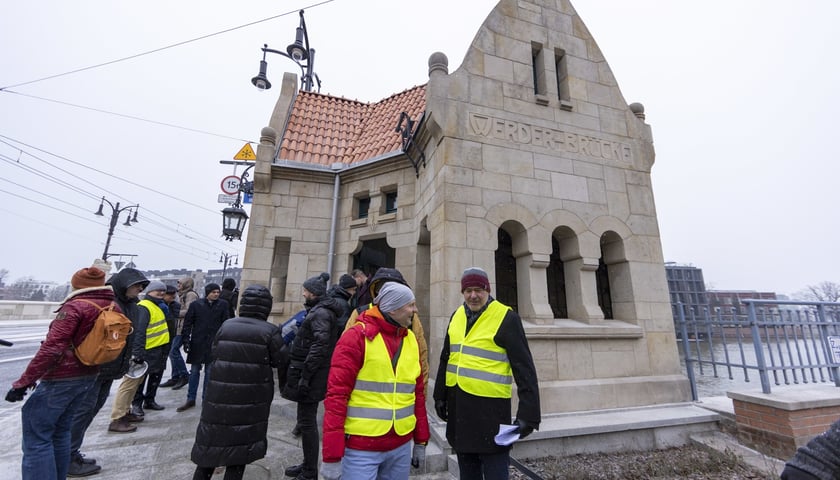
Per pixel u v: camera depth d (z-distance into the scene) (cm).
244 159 936
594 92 695
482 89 612
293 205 835
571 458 448
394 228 758
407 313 251
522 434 265
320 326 366
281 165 820
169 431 501
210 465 283
